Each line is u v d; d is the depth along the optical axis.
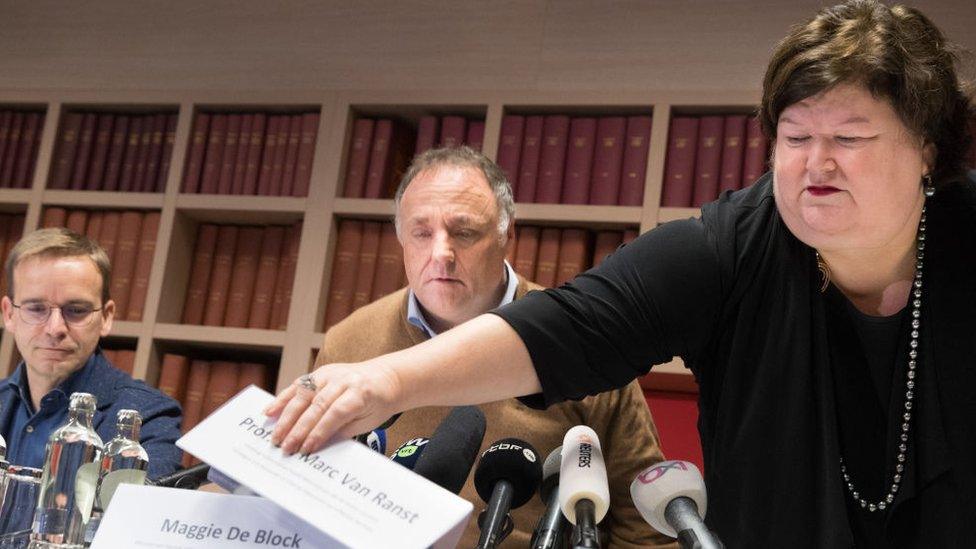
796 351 1.24
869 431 1.25
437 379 1.11
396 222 2.15
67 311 2.46
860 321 1.25
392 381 1.05
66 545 1.34
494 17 3.56
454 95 3.46
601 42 3.44
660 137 3.25
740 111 3.28
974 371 1.19
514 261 3.28
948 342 1.21
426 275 2.00
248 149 3.62
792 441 1.23
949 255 1.22
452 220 2.00
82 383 2.49
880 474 1.24
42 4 3.97
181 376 3.48
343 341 2.16
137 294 3.56
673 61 3.37
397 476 0.89
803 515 1.22
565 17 3.50
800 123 1.12
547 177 3.33
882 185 1.09
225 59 3.76
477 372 1.16
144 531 0.96
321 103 3.58
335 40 3.69
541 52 3.49
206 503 0.97
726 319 1.30
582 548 0.99
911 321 1.23
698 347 1.32
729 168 3.19
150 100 3.73
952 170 1.19
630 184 3.27
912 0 3.21
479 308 2.05
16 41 3.95
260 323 3.49
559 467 1.25
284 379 3.35
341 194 3.50
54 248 2.48
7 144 3.87
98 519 1.36
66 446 1.38
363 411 1.00
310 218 3.46
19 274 2.48
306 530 0.93
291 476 0.90
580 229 3.29
